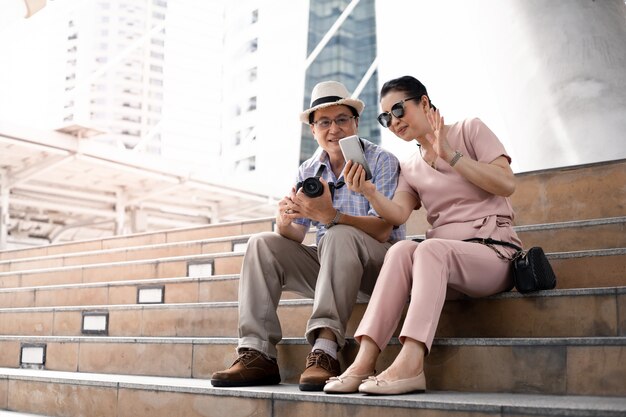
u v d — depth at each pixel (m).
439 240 2.21
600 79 4.64
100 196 8.89
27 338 3.61
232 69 14.78
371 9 17.41
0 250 7.48
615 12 5.04
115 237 6.15
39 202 8.47
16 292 4.73
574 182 3.44
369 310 2.16
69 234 10.52
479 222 2.40
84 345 3.33
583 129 4.46
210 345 2.87
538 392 2.04
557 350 2.03
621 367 1.92
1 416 2.82
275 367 2.52
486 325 2.42
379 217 2.48
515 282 2.33
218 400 2.29
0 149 7.29
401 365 2.03
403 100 2.49
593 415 1.58
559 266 2.68
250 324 2.50
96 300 4.22
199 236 5.60
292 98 15.97
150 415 2.49
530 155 4.73
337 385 2.07
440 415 1.79
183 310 3.36
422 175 2.55
